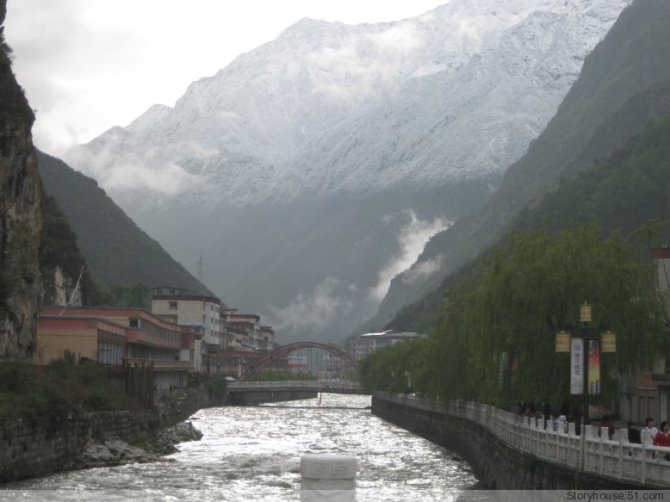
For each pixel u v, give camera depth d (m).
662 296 66.44
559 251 60.19
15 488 60.75
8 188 99.31
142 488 64.06
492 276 65.69
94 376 98.88
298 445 111.69
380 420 179.12
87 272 187.88
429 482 74.12
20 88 103.38
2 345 96.56
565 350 50.62
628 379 77.06
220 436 126.12
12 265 100.50
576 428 51.47
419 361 144.88
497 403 68.19
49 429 71.75
